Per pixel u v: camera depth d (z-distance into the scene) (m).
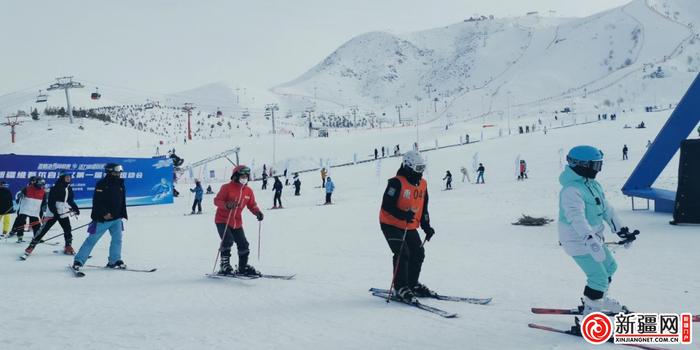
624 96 175.25
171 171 25.27
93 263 8.71
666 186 18.41
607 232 10.98
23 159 20.67
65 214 9.58
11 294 6.21
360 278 7.03
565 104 173.75
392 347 4.00
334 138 74.50
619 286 5.97
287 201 26.27
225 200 7.02
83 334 4.49
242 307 5.48
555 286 6.12
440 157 42.44
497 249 9.34
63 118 88.00
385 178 34.84
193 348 4.07
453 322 4.64
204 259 9.16
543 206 17.09
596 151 4.25
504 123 103.56
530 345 3.93
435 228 12.88
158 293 6.24
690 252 8.18
